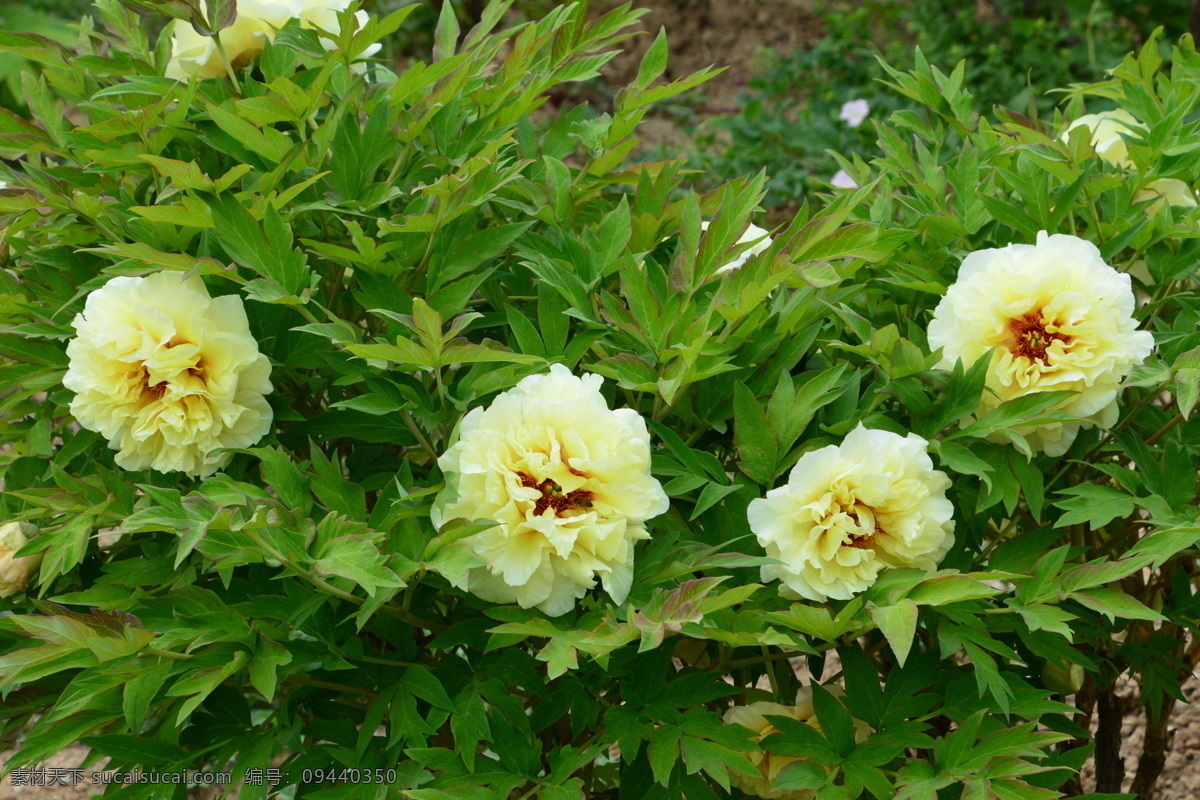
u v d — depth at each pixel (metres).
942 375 1.58
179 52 1.74
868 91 4.86
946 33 5.18
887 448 1.53
